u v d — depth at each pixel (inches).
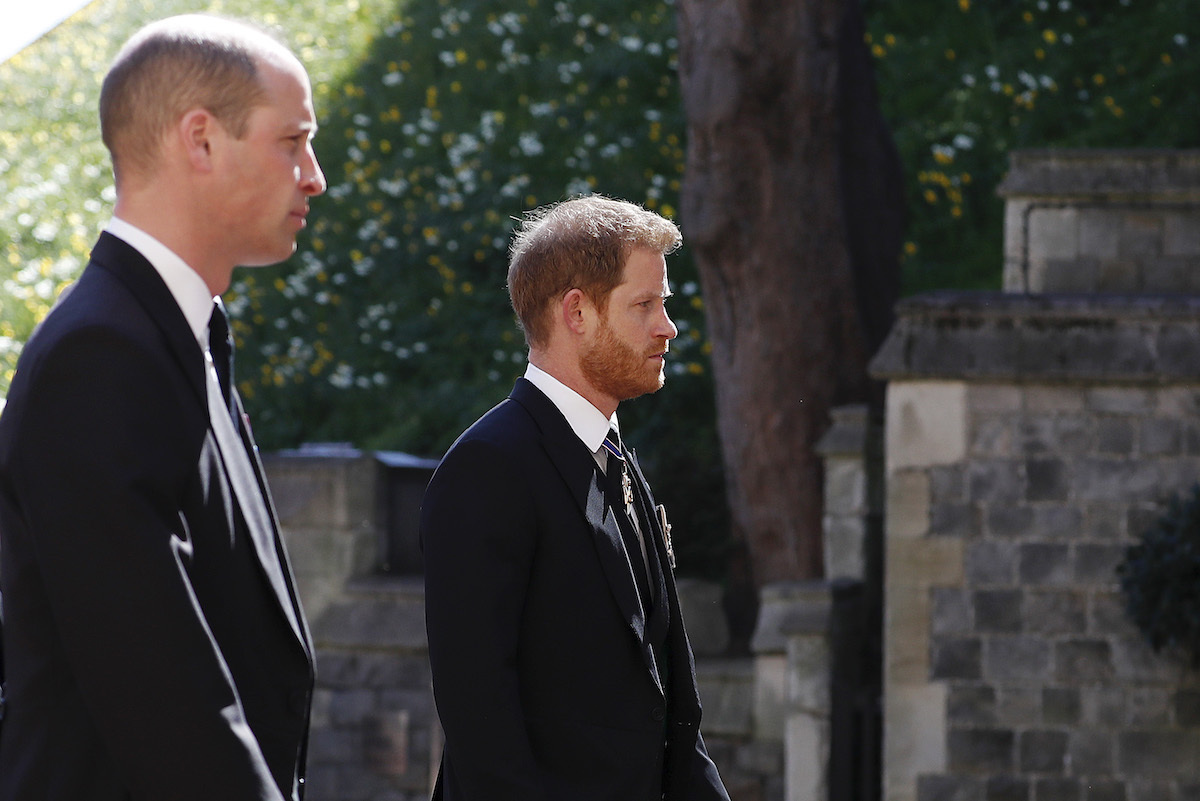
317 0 1417.3
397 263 1072.8
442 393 951.0
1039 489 562.3
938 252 997.8
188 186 157.3
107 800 147.6
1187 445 552.1
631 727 199.5
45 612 147.3
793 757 601.0
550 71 1216.2
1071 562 558.6
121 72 157.0
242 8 1413.6
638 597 204.4
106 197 1083.3
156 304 155.0
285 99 160.6
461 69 1263.5
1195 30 1130.0
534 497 199.2
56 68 1312.7
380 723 673.6
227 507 157.9
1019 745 556.7
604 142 1119.0
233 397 173.6
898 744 566.3
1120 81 1110.4
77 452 141.7
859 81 767.7
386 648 674.8
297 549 693.3
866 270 751.7
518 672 198.2
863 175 759.1
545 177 1103.0
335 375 965.8
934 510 569.0
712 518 756.6
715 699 639.1
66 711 147.6
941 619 565.6
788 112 736.3
